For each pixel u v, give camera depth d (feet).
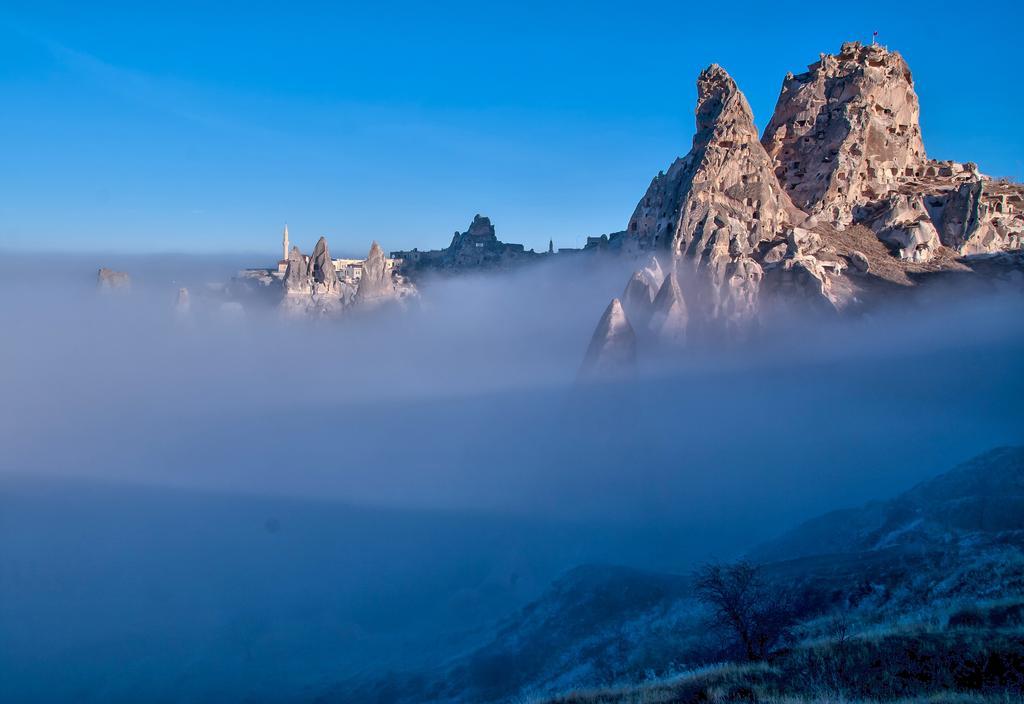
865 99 417.08
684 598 195.11
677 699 103.35
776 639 130.31
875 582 158.81
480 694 188.34
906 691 90.99
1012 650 93.45
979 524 183.73
